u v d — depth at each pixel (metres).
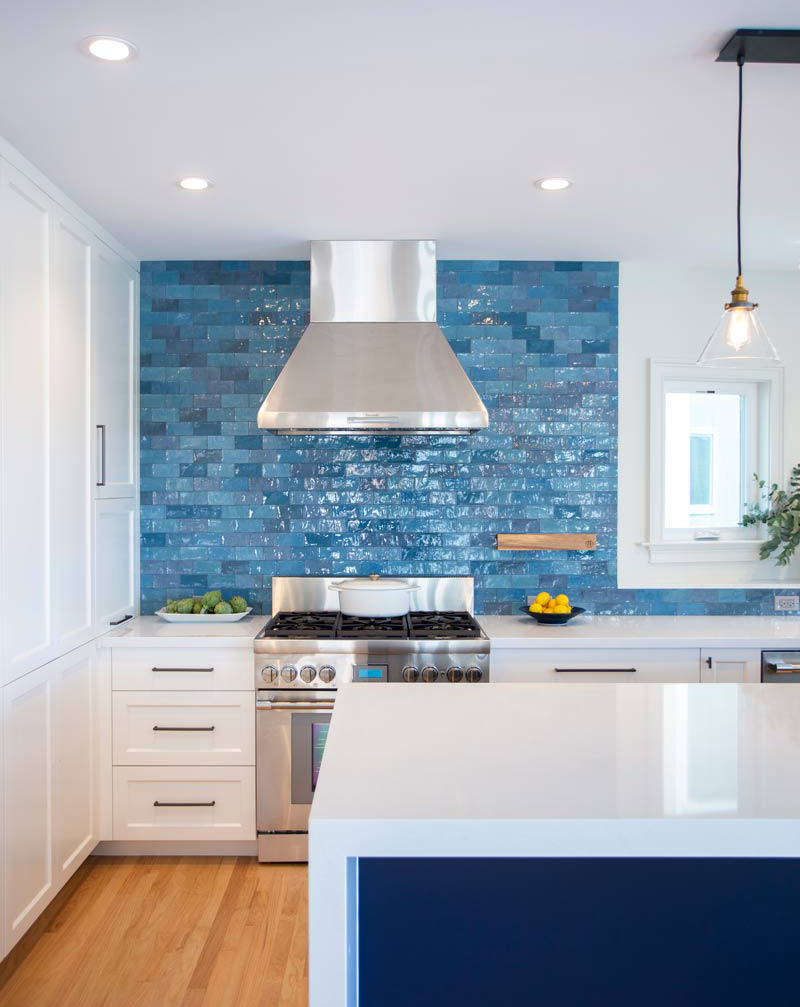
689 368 4.00
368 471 3.83
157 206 3.04
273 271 3.81
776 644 3.32
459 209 3.10
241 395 3.81
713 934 1.38
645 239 3.49
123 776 3.28
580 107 2.23
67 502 2.90
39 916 2.73
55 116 2.28
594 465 3.86
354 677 3.19
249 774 3.29
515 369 3.84
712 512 4.16
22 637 2.51
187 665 3.27
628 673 3.30
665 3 1.72
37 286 2.65
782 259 3.81
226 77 2.06
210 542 3.82
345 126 2.35
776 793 1.37
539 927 1.38
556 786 1.40
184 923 2.78
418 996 1.38
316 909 1.26
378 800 1.34
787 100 2.18
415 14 1.77
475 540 3.85
